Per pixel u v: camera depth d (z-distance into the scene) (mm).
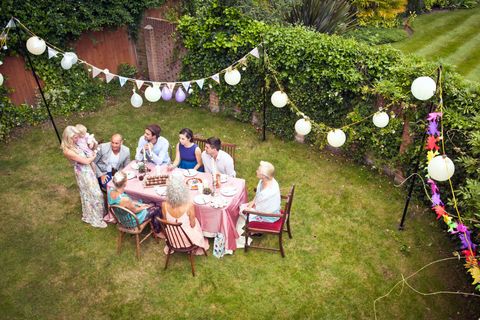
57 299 5145
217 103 9391
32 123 8938
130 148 8242
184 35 9031
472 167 5473
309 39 7406
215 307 5031
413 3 14227
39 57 8672
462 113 5824
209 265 5613
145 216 5656
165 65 10164
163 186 5895
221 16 8375
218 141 5918
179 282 5367
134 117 9406
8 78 8367
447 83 5891
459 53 11562
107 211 6457
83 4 8961
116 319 4891
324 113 7688
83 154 5797
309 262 5672
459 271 5562
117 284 5352
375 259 5734
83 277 5453
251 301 5109
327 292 5242
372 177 7391
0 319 4879
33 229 6258
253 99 8602
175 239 5176
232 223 5648
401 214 6559
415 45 12109
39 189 7133
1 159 7914
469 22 14000
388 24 12984
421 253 5840
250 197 6938
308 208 6691
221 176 6035
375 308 5043
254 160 7895
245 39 7988
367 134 7227
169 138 8570
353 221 6426
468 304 5109
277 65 7758
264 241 6027
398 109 6645
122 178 5207
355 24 11930
